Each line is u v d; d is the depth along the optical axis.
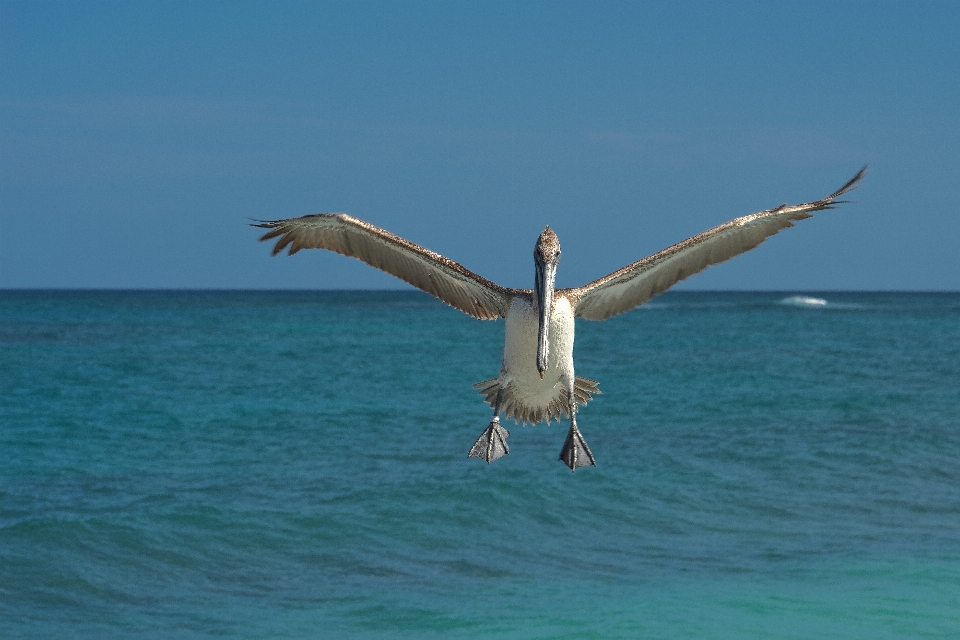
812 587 13.09
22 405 29.80
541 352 8.44
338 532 15.70
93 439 23.83
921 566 13.95
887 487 19.06
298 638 11.48
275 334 68.50
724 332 73.94
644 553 14.88
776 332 73.75
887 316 102.44
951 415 28.56
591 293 9.62
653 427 26.45
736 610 12.16
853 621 11.78
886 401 31.83
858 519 16.73
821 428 26.19
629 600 12.63
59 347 53.53
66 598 12.79
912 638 11.18
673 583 13.37
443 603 12.66
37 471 20.00
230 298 194.88
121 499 17.66
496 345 58.59
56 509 16.78
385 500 17.52
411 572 13.98
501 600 12.74
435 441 24.12
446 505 17.28
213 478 19.53
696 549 15.06
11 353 48.94
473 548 15.10
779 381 38.12
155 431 25.19
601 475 19.80
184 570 13.95
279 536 15.46
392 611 12.37
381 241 9.44
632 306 9.81
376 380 38.19
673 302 158.50
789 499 18.06
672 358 49.56
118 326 76.38
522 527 16.17
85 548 14.52
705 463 21.16
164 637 11.52
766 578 13.50
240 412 28.95
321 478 19.55
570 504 17.53
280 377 39.03
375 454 22.30
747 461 21.44
